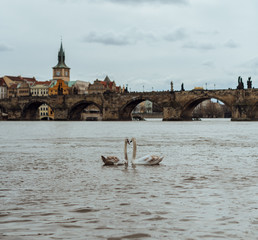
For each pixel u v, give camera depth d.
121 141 62.41
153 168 30.05
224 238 14.01
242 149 46.56
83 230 14.86
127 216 16.58
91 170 29.11
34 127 137.38
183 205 18.23
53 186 22.70
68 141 62.56
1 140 64.88
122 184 23.28
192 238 14.02
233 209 17.55
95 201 19.02
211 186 22.53
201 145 53.22
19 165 32.00
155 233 14.52
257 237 14.09
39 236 14.24
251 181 24.09
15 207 17.97
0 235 14.37
